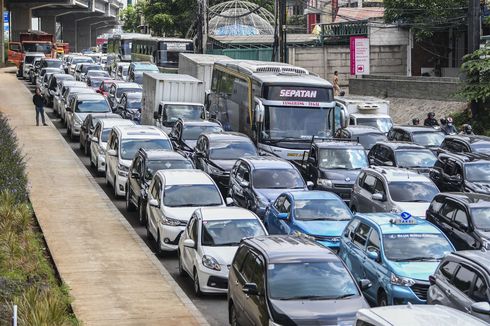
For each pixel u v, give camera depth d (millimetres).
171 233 43875
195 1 170500
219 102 77312
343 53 130250
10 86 145125
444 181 55594
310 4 189000
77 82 102562
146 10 183000
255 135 64375
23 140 83750
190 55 97875
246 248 32000
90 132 75625
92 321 32625
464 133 73938
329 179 57281
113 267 40938
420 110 101188
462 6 116000
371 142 70000
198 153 61875
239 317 31141
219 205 45469
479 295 28203
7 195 48875
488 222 39719
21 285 34938
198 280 37156
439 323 21078
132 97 93438
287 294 28656
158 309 34531
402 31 125562
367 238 35938
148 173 52312
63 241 45688
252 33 169500
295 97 64188
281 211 45094
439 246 34438
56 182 63250
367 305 28562
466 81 88125
